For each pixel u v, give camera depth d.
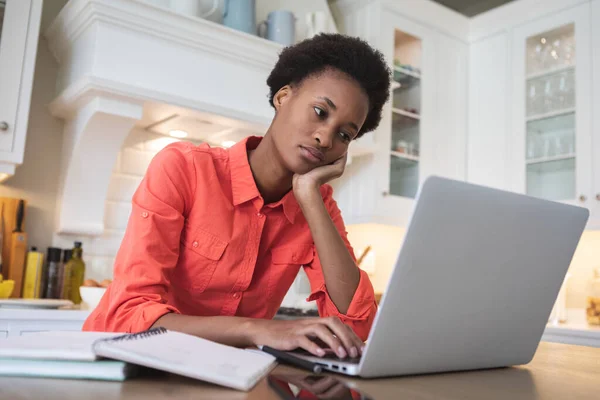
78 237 2.29
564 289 2.92
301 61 1.06
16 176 2.20
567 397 0.60
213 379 0.54
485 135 3.19
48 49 2.32
